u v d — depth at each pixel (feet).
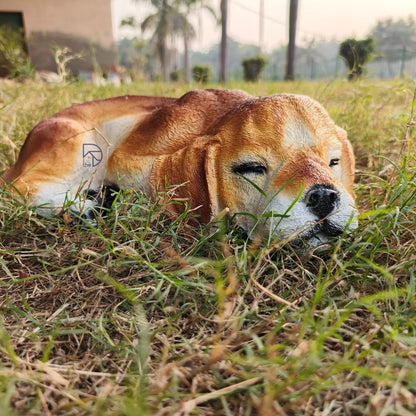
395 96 2.30
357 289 0.96
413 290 0.85
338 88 2.61
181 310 0.92
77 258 1.08
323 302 0.89
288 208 0.99
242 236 1.13
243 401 0.69
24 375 0.71
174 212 1.19
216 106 1.29
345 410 0.68
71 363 0.80
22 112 2.27
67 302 0.98
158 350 0.83
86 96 2.74
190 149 1.18
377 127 2.11
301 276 1.04
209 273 0.97
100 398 0.66
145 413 0.60
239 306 0.86
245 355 0.79
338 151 1.18
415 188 1.16
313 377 0.70
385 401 0.67
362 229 1.08
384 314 0.85
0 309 0.95
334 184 1.05
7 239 1.25
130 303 0.97
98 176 1.36
